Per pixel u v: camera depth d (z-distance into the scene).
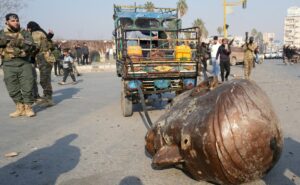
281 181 4.36
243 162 3.70
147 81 8.27
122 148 5.99
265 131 3.76
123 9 10.70
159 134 4.45
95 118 8.57
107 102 11.13
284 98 10.84
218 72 15.30
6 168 5.11
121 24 9.93
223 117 3.70
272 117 3.94
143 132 7.06
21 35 8.51
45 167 5.12
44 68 10.24
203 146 3.73
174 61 8.26
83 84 17.12
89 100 11.68
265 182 4.32
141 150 5.85
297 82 15.68
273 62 39.72
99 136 6.82
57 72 24.56
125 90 8.16
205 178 4.10
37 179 4.67
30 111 8.98
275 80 16.83
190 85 8.49
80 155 5.66
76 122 8.17
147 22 10.36
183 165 4.28
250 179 3.92
